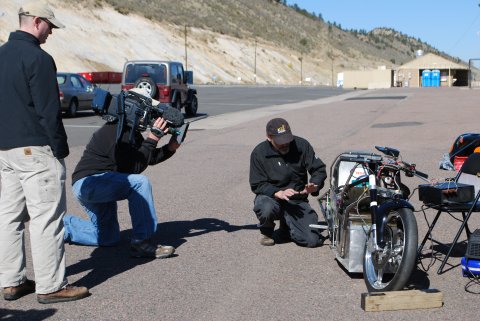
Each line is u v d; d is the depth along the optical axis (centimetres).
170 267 602
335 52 16575
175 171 1120
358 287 546
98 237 672
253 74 10031
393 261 519
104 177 618
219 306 505
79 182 627
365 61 17762
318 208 841
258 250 655
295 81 11506
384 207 516
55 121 494
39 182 502
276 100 3569
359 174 603
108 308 505
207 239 696
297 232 662
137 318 485
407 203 510
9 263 524
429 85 7812
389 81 7900
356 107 2720
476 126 1736
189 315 489
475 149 679
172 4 11044
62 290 519
